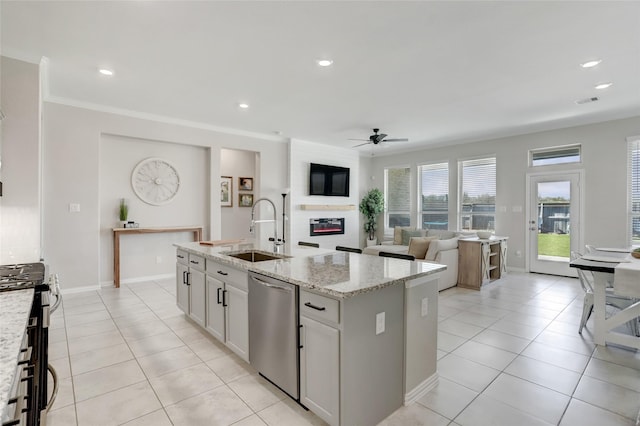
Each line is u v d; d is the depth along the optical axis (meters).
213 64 3.35
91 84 3.90
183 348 2.87
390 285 1.86
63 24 2.62
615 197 5.25
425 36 2.80
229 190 7.42
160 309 3.93
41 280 1.86
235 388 2.25
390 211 8.71
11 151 2.98
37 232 3.06
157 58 3.22
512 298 4.46
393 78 3.71
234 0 2.32
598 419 1.90
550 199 5.93
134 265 5.28
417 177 7.98
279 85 3.92
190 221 5.78
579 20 2.56
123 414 1.97
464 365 2.56
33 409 1.35
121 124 4.91
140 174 5.25
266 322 2.20
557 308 4.00
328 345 1.75
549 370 2.47
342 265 2.33
